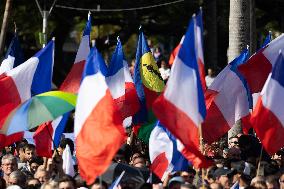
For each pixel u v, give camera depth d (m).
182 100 24.88
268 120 26.80
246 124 33.06
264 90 26.81
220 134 30.98
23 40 67.50
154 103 24.73
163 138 28.23
